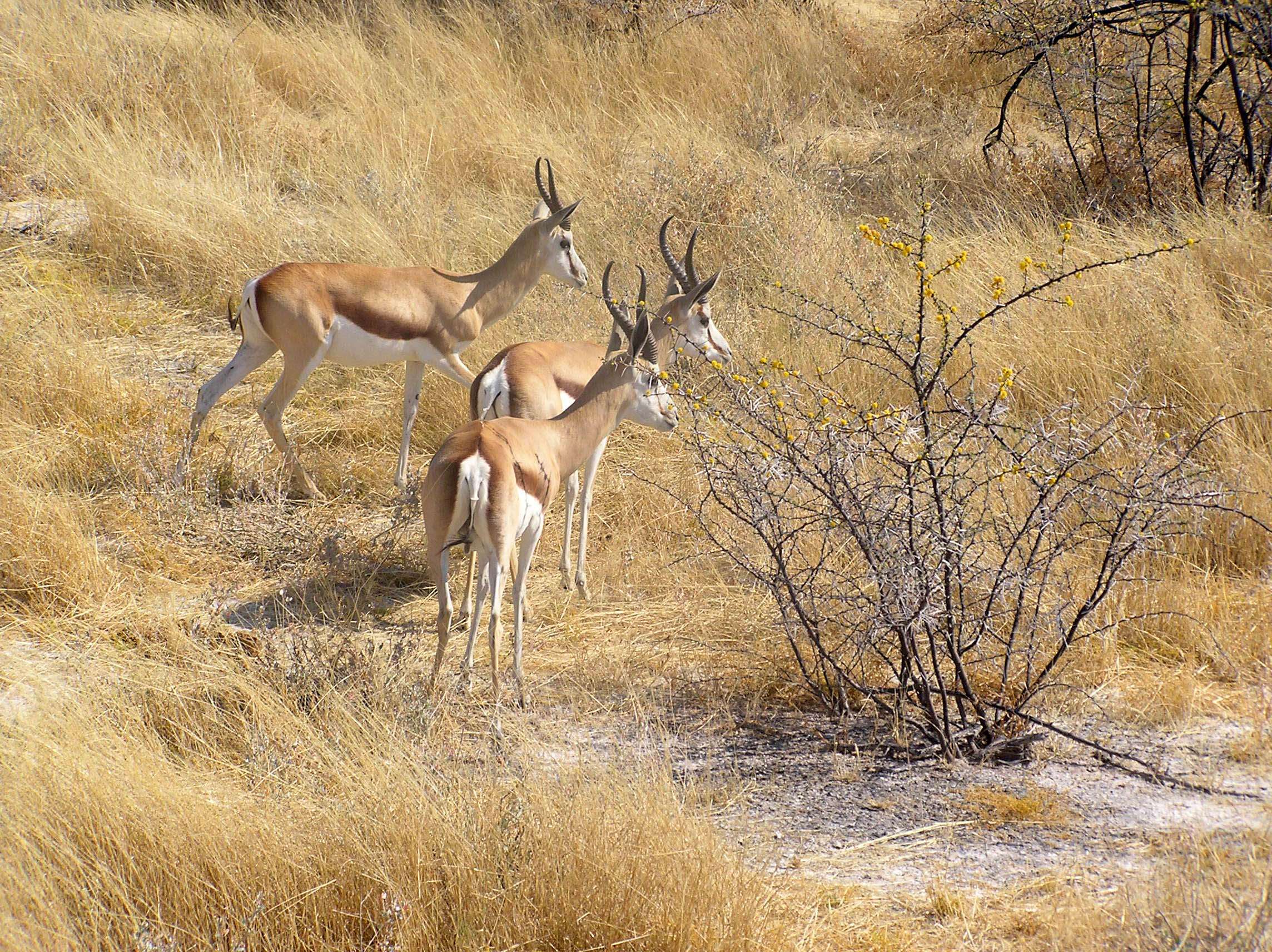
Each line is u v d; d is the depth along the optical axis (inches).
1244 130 789.2
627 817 293.3
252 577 487.2
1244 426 544.7
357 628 455.2
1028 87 1066.7
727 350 576.7
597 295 698.8
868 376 614.9
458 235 782.5
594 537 530.6
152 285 741.3
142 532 499.2
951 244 729.0
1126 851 320.2
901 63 1157.1
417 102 995.3
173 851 281.9
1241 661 421.7
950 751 369.1
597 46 1114.1
